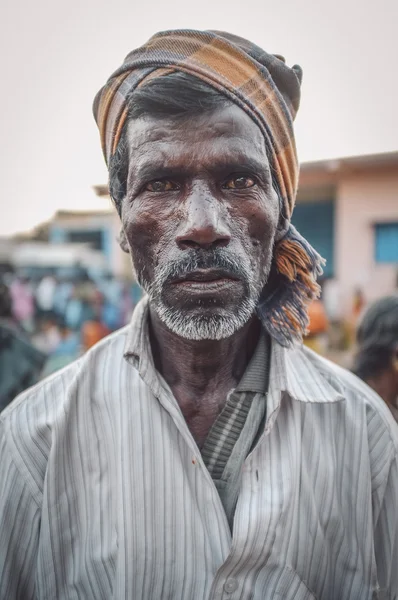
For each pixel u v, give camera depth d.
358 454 1.00
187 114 0.81
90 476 0.95
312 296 0.99
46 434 0.97
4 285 3.12
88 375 1.01
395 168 6.77
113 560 0.89
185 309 0.83
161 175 0.82
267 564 0.88
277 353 1.00
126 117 0.87
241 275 0.83
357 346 1.83
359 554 0.96
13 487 0.95
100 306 7.39
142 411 0.95
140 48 0.86
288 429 0.97
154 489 0.91
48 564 0.92
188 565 0.88
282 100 0.90
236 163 0.82
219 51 0.83
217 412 0.99
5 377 2.31
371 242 7.05
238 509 0.88
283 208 0.95
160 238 0.84
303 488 0.94
